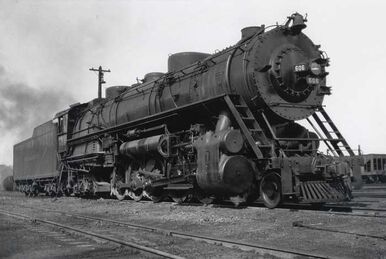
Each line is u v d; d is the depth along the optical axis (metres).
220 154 10.15
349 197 10.01
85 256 5.71
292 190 9.58
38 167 24.39
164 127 13.00
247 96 10.49
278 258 5.22
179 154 12.28
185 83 12.59
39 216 11.18
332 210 10.05
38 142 24.83
